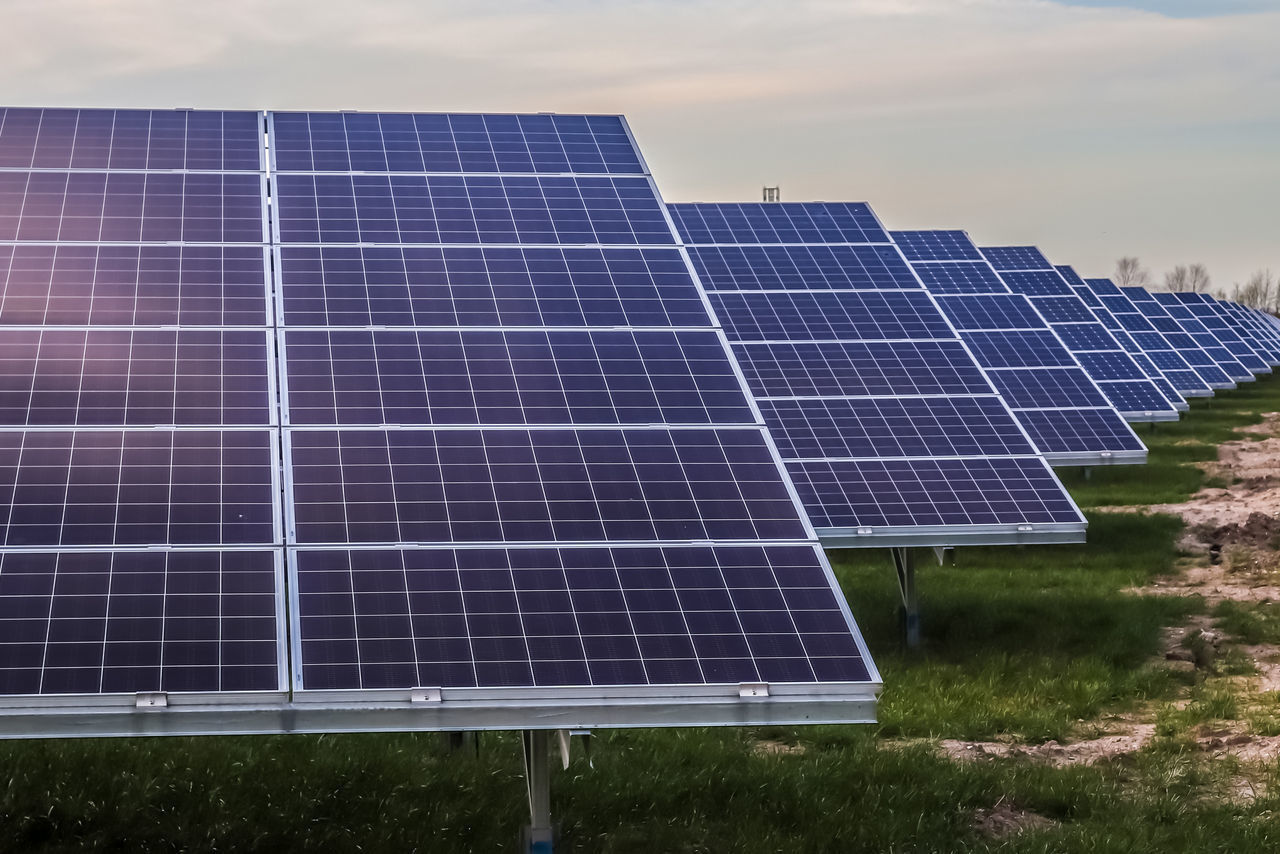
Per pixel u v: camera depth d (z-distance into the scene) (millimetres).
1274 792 16688
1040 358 41188
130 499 13586
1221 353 93875
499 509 14078
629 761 17797
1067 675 22906
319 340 16219
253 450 14422
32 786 15500
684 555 13781
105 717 11562
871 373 28172
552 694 12164
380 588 12938
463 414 15344
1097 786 16875
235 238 18125
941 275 47656
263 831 14766
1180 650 24547
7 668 11656
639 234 19375
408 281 17547
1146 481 48031
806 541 14141
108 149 19938
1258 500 42125
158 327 16094
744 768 17516
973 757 18688
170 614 12391
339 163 20406
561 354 16516
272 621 12469
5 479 13594
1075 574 32156
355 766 16797
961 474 25344
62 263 17094
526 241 18812
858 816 15859
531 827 13578
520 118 22406
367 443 14719
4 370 15047
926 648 25406
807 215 35156
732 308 30328
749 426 15695
